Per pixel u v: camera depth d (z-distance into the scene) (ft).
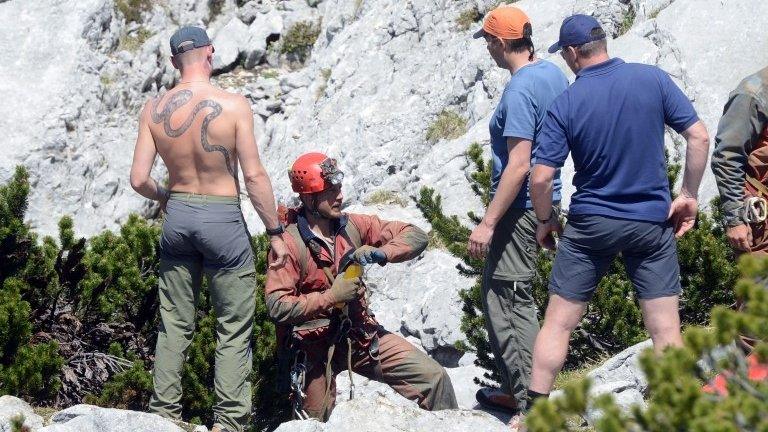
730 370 41.60
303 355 73.82
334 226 74.33
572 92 64.23
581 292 66.13
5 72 237.45
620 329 105.60
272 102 246.47
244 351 75.61
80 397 94.94
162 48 256.52
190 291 76.02
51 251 103.40
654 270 65.16
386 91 216.13
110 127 241.76
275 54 261.24
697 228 112.57
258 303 102.27
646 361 41.70
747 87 68.85
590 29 64.39
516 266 75.66
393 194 192.54
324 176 72.08
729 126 69.15
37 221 227.20
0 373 88.94
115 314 103.35
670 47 155.22
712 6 156.35
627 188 63.72
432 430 66.44
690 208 65.00
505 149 74.43
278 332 74.95
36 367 88.48
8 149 228.63
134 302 103.24
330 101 226.38
